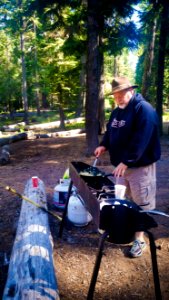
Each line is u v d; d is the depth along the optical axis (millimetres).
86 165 3604
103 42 11492
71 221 4078
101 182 3039
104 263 3270
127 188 3359
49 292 2242
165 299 2734
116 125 3086
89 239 3762
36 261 2621
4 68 28438
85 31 11117
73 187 4398
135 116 2906
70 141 13133
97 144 9539
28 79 29734
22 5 17609
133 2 9453
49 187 6004
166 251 3500
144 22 12695
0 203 5129
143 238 3709
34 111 33438
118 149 3109
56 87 18609
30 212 3791
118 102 3002
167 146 11008
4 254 3512
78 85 19250
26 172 7824
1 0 17562
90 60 8914
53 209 4645
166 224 4211
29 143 13359
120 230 2201
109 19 10453
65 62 17562
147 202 3201
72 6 9555
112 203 2305
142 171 3094
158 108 13648
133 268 3191
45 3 9250
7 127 20719
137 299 2752
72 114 26031
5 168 8633
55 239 3750
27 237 3088
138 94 2982
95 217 2350
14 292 2254
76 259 3332
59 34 17516
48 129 19531
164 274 3090
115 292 2838
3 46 29172
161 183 6227
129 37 10422
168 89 30031
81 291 2838
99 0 8766
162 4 12320
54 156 10203
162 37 13047
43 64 19125
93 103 9172
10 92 28141
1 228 4172
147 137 2818
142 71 28453
